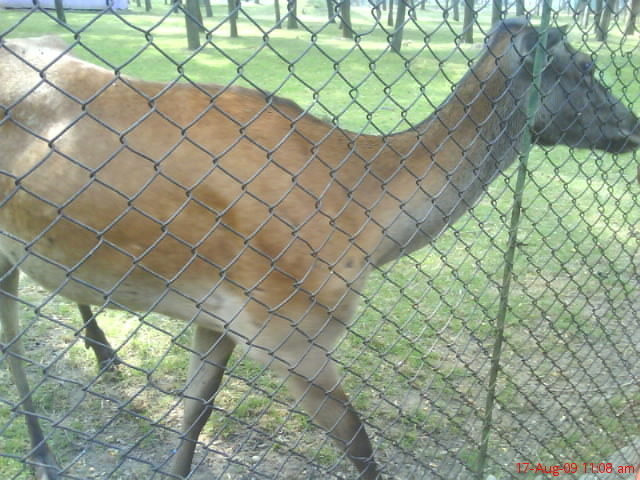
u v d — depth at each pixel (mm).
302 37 17172
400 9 7715
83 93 2109
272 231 2100
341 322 2061
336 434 2285
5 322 2607
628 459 2854
